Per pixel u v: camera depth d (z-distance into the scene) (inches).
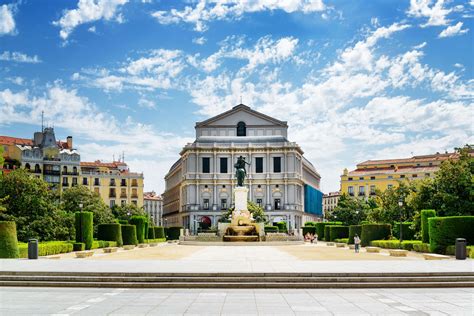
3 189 2522.1
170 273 1140.5
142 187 6427.2
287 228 5669.3
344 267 1284.4
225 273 1141.1
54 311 832.9
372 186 6486.2
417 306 872.3
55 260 1572.3
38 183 2615.7
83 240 2527.1
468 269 1206.3
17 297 968.9
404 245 2386.8
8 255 1742.1
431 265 1336.1
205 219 6254.9
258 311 834.2
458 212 2315.5
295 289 1070.4
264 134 6879.9
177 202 7514.8
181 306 877.8
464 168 2388.0
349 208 5329.7
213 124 6919.3
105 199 6245.1
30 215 2527.1
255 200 6299.2
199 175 6333.7
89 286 1098.7
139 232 3597.4
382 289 1064.8
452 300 929.5
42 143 5762.8
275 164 6338.6
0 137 5885.8
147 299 948.0
